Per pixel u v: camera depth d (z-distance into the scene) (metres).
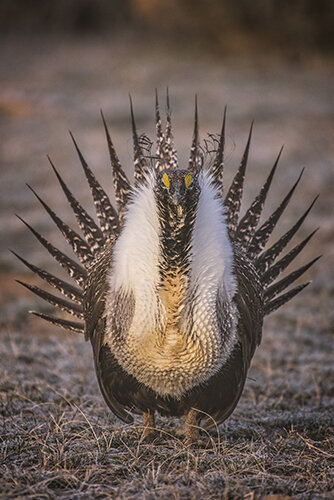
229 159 26.56
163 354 8.68
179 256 8.45
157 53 49.03
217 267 8.67
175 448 9.02
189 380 8.90
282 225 21.20
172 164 10.00
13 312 16.23
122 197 10.53
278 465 8.62
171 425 10.51
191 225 8.46
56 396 11.60
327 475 8.36
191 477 8.05
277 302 10.70
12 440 9.39
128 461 8.57
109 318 9.05
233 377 9.29
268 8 46.78
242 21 47.91
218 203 9.00
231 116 33.09
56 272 18.50
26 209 23.08
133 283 8.70
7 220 22.06
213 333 8.69
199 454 8.97
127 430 9.94
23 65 46.84
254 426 10.63
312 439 10.16
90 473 8.12
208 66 45.56
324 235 20.66
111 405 9.59
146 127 31.42
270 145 29.12
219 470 8.31
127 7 58.88
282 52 47.41
